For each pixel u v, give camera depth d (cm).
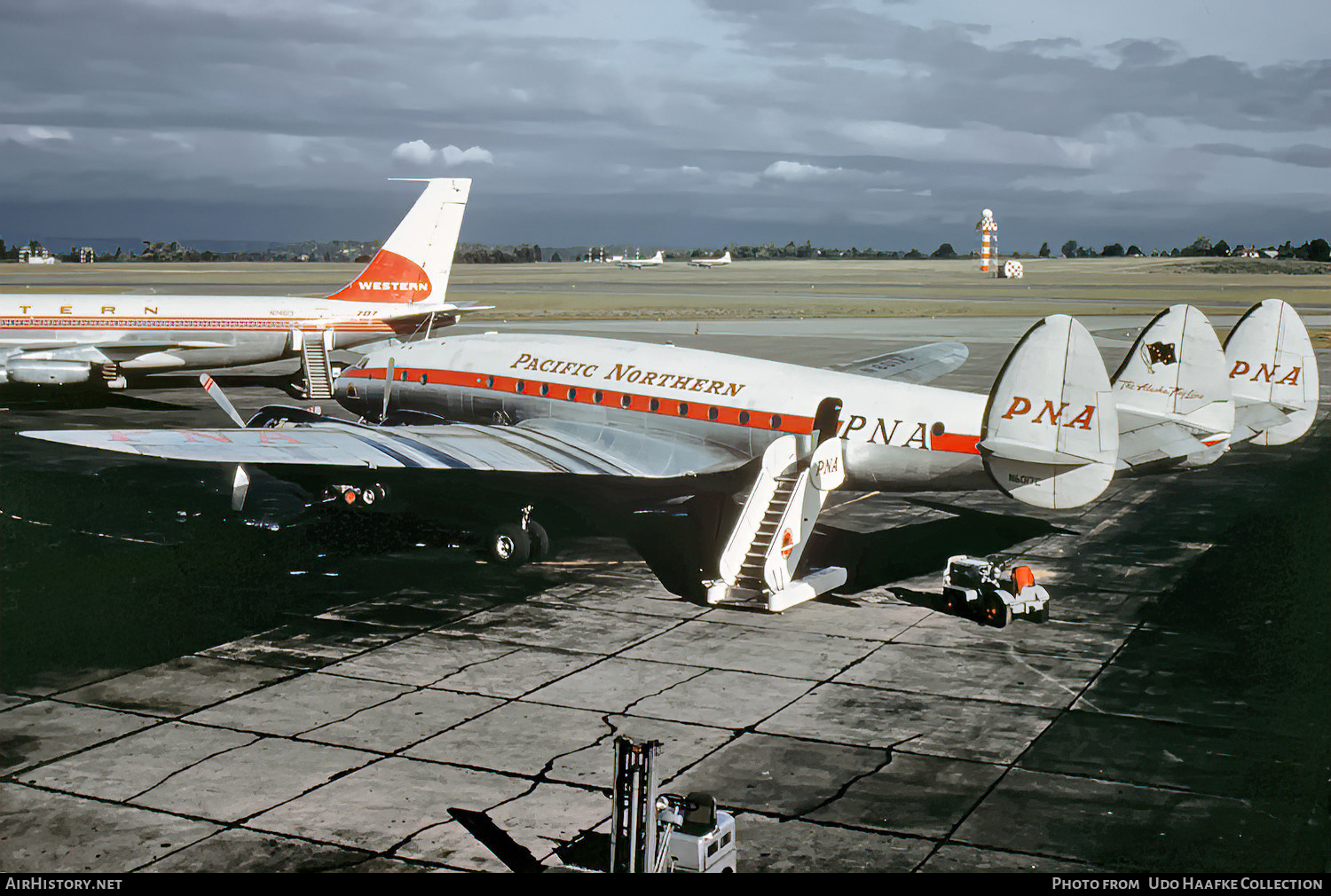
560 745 1453
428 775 1364
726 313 10975
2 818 1250
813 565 2388
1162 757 1426
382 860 1166
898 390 2367
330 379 4831
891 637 1912
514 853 1183
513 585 2209
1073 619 2014
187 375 5884
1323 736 1491
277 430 2388
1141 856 1174
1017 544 2578
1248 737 1488
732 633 1931
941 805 1295
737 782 1348
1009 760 1415
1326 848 1188
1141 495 3123
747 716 1557
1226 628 1964
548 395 2734
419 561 2373
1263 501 3044
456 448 2417
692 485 2927
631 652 1825
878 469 2370
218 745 1448
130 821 1247
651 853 1106
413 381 2994
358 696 1623
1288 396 2597
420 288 5216
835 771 1382
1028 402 2095
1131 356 2330
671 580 2248
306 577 2247
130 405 4731
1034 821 1253
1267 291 16288
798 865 1156
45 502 2850
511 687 1664
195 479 3147
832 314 10912
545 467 2372
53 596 2100
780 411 2419
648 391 2591
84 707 1575
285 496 2942
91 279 17412
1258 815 1268
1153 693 1650
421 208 5150
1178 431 2144
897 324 9556
